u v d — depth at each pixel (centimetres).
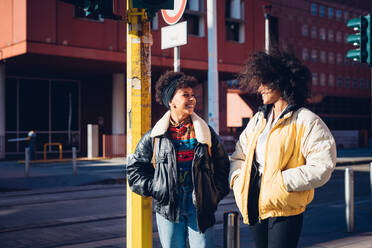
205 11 2361
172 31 725
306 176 260
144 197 333
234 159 312
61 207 854
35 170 1547
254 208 285
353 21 693
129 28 346
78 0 360
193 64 2277
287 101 283
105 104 2634
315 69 4669
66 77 2508
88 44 1964
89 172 1473
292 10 4338
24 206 864
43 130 2431
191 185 299
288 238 272
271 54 292
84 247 552
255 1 2589
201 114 2805
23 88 2384
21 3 1830
